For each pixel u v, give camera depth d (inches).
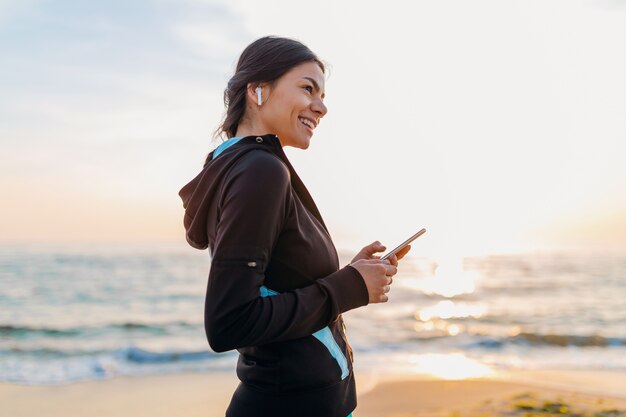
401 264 1819.6
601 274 1416.1
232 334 45.6
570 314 727.1
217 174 53.0
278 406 52.9
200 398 269.1
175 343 520.1
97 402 261.6
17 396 273.1
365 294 51.8
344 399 56.1
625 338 482.0
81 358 410.9
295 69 59.2
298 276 52.3
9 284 1059.9
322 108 60.5
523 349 446.0
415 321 645.9
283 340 51.4
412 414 218.1
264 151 51.9
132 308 794.2
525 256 2331.4
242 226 47.0
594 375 319.6
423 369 343.0
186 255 1824.6
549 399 220.7
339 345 56.7
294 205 52.2
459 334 535.8
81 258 1648.6
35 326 625.9
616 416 191.9
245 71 59.3
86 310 773.9
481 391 256.7
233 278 46.0
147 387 293.3
